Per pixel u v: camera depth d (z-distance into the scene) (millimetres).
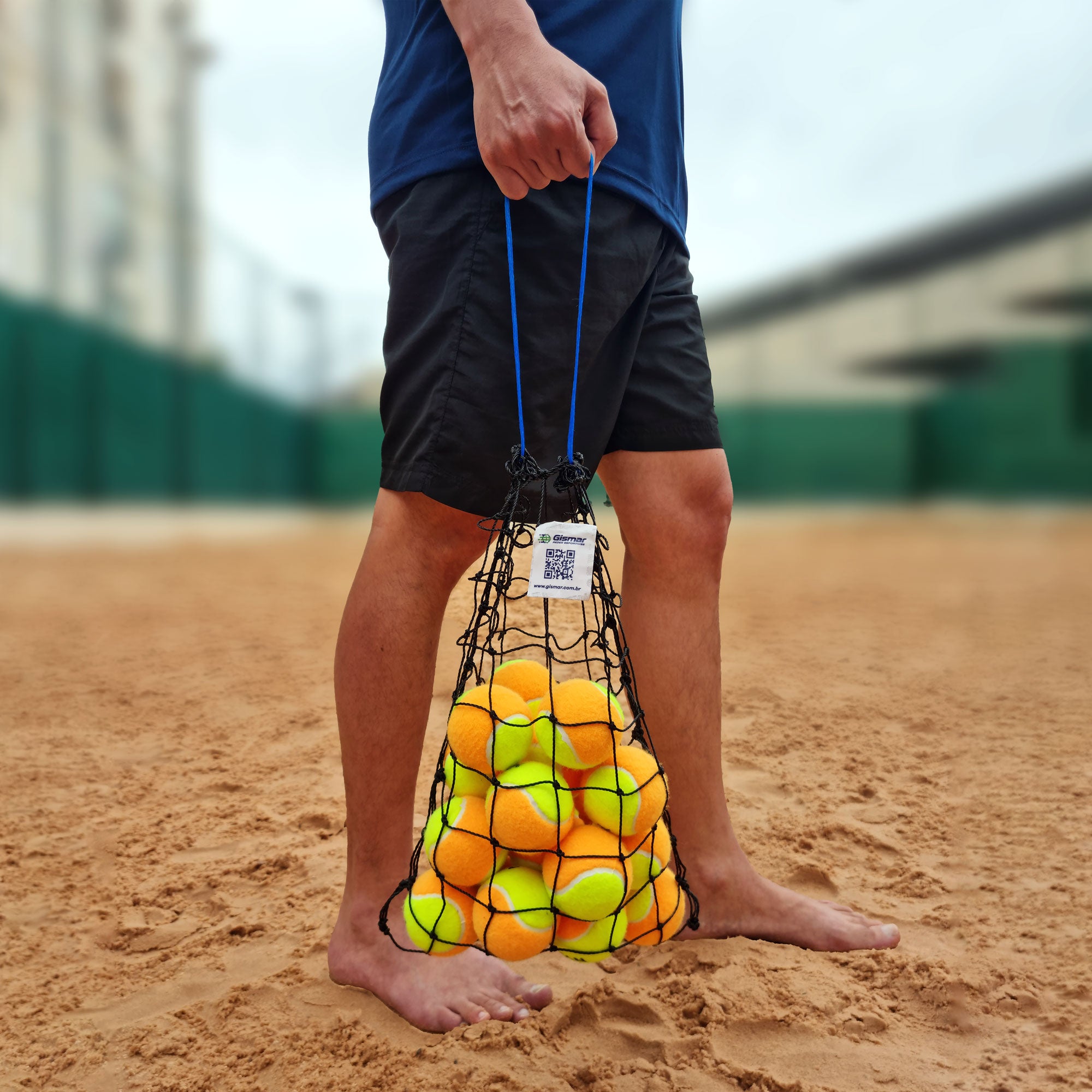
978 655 3738
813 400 21406
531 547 1311
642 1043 1345
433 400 1340
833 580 6789
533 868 1143
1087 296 19703
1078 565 8070
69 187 15750
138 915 1747
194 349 17922
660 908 1191
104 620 4805
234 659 3746
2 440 13656
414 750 1483
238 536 12195
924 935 1617
